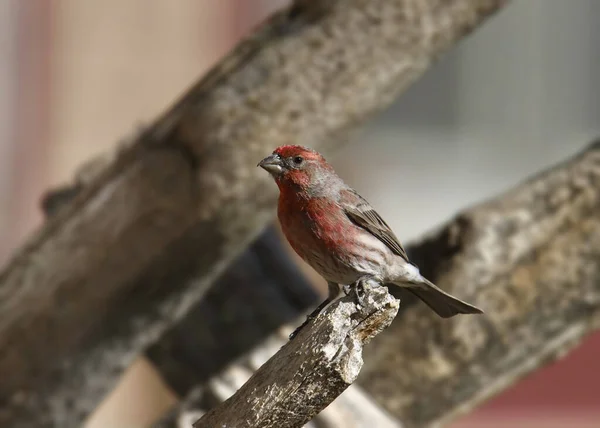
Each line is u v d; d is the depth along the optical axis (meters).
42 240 10.77
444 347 10.84
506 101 24.16
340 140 10.79
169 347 13.63
